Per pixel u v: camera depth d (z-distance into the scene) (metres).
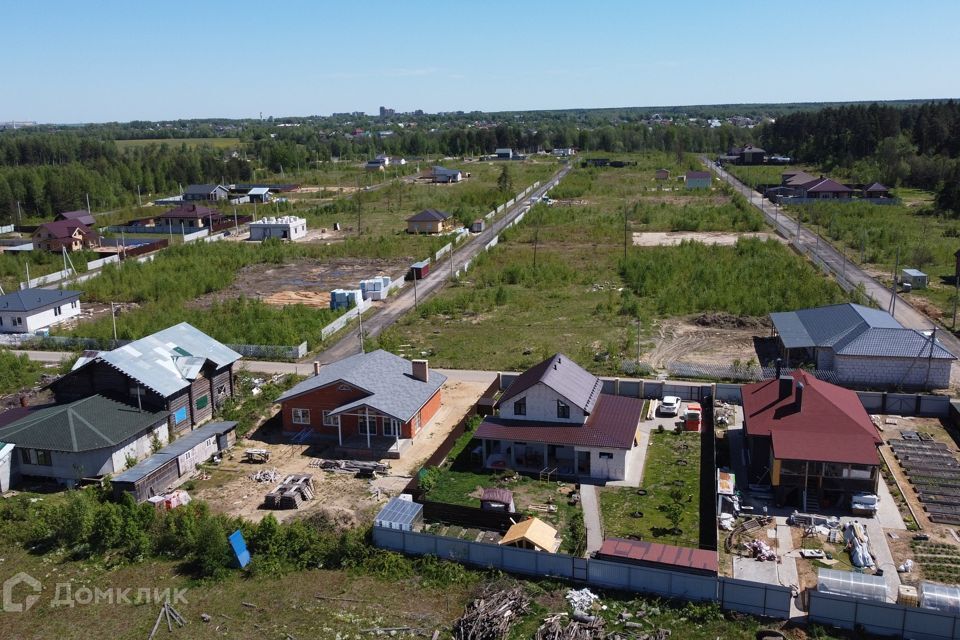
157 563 29.55
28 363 54.16
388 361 44.81
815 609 24.69
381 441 40.00
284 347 55.28
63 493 35.53
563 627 24.56
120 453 37.12
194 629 25.47
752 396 38.16
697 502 33.53
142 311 67.12
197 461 38.12
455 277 79.44
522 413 38.72
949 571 27.58
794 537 30.34
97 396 39.53
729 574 27.92
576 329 60.34
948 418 41.38
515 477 36.31
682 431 41.00
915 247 84.50
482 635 24.28
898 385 46.59
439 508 32.44
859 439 32.72
